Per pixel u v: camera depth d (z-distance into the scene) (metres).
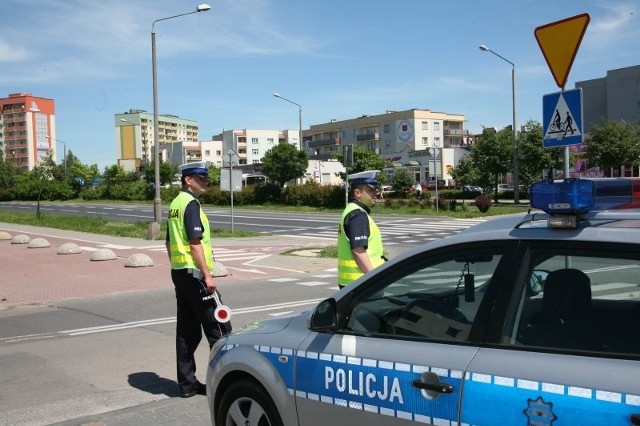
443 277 2.84
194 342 5.37
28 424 4.73
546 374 2.24
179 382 5.33
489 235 2.70
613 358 2.19
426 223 29.95
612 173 42.41
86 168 86.81
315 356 3.09
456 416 2.43
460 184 51.53
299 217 38.09
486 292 2.59
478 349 2.51
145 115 164.62
